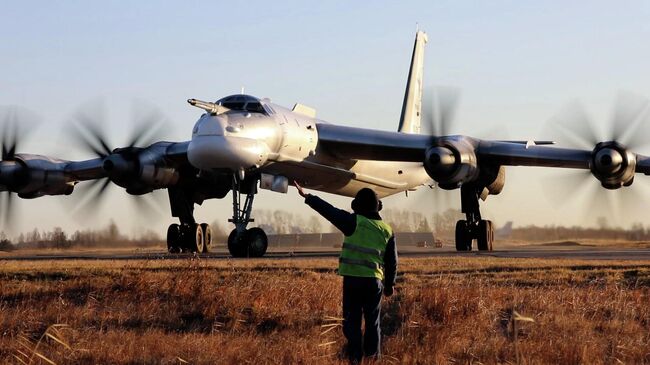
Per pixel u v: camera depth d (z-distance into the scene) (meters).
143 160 40.72
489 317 17.98
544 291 21.27
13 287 23.09
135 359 13.91
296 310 19.02
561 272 25.81
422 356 14.36
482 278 24.17
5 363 13.53
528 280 24.09
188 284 21.75
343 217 14.23
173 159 41.97
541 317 17.86
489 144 41.88
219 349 14.53
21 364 13.44
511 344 14.83
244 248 39.38
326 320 17.92
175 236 44.53
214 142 37.06
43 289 22.55
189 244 44.41
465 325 16.86
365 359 13.78
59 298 20.22
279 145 39.47
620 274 25.30
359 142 42.34
